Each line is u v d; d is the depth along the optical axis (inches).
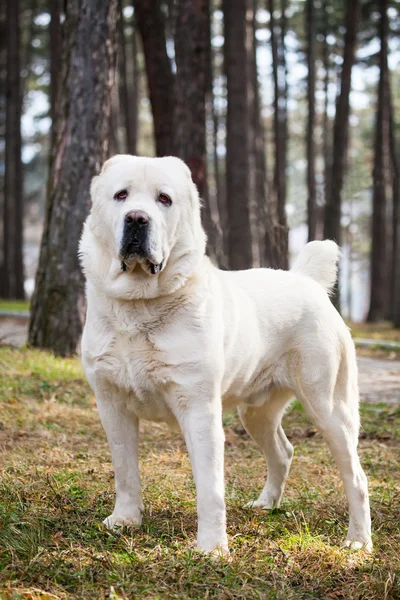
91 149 432.5
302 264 216.2
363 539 185.9
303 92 1676.9
